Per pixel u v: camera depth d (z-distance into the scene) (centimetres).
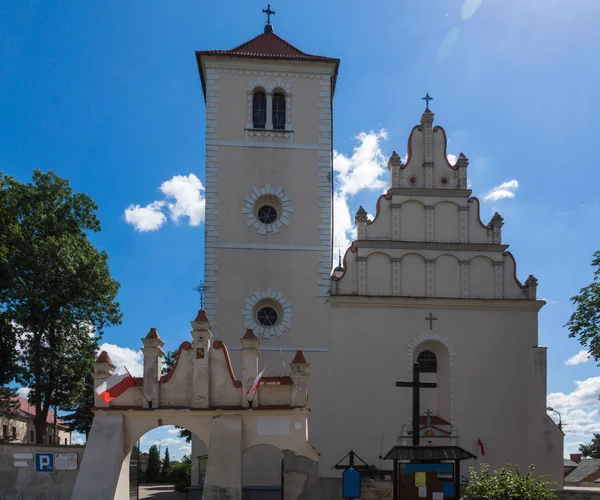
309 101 3331
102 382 2138
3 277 3422
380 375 3019
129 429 2100
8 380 3709
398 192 3200
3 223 3117
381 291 3109
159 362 2169
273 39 3528
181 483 4078
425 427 2962
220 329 3042
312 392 2980
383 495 2145
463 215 3209
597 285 3092
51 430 6644
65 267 3516
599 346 3030
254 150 3250
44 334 3831
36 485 2164
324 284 3109
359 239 3141
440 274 3148
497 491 1870
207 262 3105
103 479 1995
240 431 2078
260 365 3002
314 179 3250
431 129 3291
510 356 3094
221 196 3183
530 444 3008
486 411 3027
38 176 3819
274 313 3123
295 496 2086
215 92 3291
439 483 1956
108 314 3909
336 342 3042
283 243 3155
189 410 2098
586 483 5228
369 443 2942
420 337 3072
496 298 3131
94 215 3916
